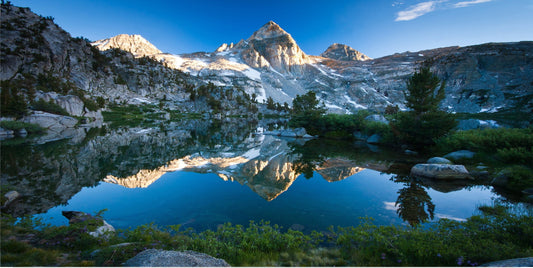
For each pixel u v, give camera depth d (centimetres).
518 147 1780
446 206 1211
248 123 10219
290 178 1816
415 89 2911
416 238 707
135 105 12875
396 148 3244
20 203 1216
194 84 19950
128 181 1694
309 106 6781
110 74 14338
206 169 2136
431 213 1123
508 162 1803
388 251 654
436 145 2697
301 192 1459
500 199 1293
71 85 10588
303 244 749
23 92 7012
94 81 13012
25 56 10231
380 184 1623
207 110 14912
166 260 505
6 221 762
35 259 510
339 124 4675
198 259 539
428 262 601
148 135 4800
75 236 675
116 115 10244
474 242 677
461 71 18100
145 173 1952
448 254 610
